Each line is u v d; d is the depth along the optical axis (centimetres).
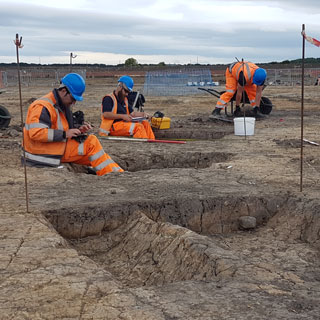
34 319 323
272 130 1225
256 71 1330
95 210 561
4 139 1063
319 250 511
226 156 905
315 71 4288
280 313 332
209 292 365
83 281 377
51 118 737
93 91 3206
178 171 759
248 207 599
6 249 438
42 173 726
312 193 617
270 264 423
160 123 1207
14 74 4609
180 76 3316
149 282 439
